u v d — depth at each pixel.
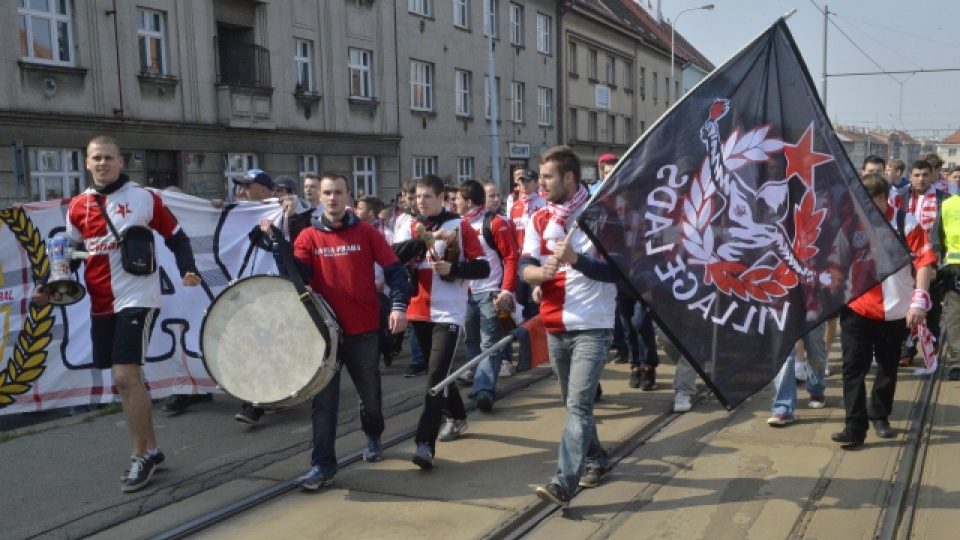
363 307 5.26
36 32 16.33
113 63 17.70
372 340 5.39
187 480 5.29
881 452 5.63
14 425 6.71
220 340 5.13
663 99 53.97
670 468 5.41
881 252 4.29
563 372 4.84
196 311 7.23
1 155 15.58
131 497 5.00
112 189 5.11
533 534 4.39
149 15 18.70
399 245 5.80
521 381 8.08
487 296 7.06
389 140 26.73
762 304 4.30
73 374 6.88
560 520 4.57
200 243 7.46
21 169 13.22
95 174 5.09
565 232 4.65
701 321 4.23
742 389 4.23
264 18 21.72
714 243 4.26
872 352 5.86
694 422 6.54
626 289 4.45
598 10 41.78
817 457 5.55
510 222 6.88
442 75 29.58
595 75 42.59
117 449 5.97
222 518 4.66
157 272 5.23
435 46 29.06
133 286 5.12
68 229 5.27
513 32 34.50
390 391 7.77
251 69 21.36
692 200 4.25
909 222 5.66
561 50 37.94
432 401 5.43
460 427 6.14
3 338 6.62
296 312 5.04
